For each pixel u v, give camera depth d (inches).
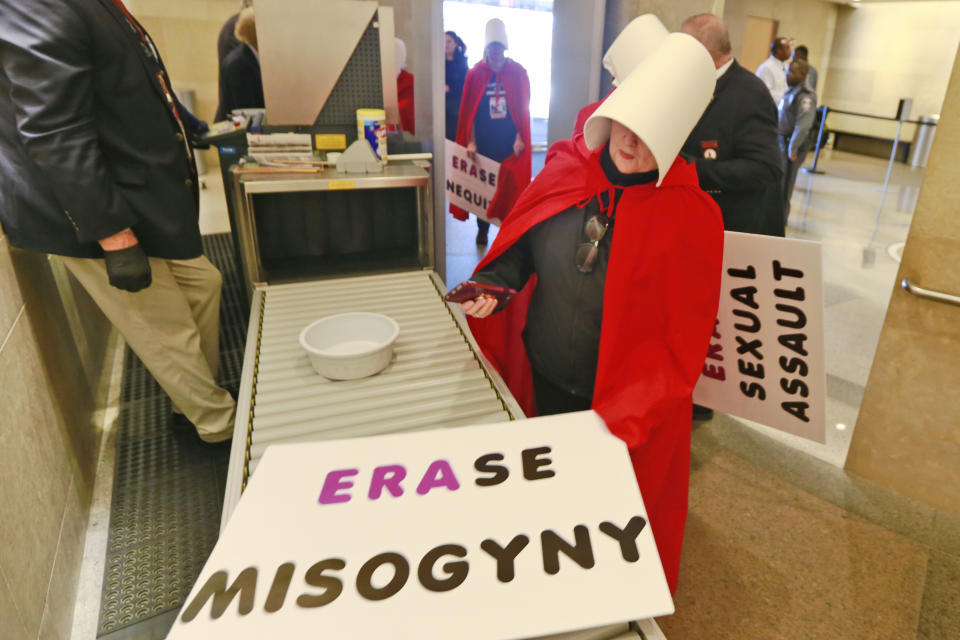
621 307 45.3
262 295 69.1
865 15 384.2
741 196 77.9
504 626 27.0
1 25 49.6
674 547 53.6
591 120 37.8
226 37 125.1
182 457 81.9
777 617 62.6
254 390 50.1
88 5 53.6
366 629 26.6
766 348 62.7
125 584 63.1
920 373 75.2
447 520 32.3
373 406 47.6
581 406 56.0
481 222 167.8
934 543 72.5
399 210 79.5
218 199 210.7
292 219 75.7
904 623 62.1
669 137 35.9
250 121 85.3
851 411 99.3
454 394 49.6
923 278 72.1
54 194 56.1
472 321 62.7
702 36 71.4
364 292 70.0
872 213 224.4
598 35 83.0
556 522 32.5
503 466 36.4
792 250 56.3
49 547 56.7
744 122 74.0
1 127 55.0
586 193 46.8
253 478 34.7
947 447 75.2
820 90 419.2
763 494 80.4
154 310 69.2
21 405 55.6
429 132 97.3
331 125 80.4
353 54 78.1
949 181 67.7
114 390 96.7
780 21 377.1
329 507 32.9
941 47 353.1
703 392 70.5
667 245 44.1
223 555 29.9
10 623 46.0
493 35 135.3
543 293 52.6
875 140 387.9
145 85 60.2
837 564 69.4
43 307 68.9
